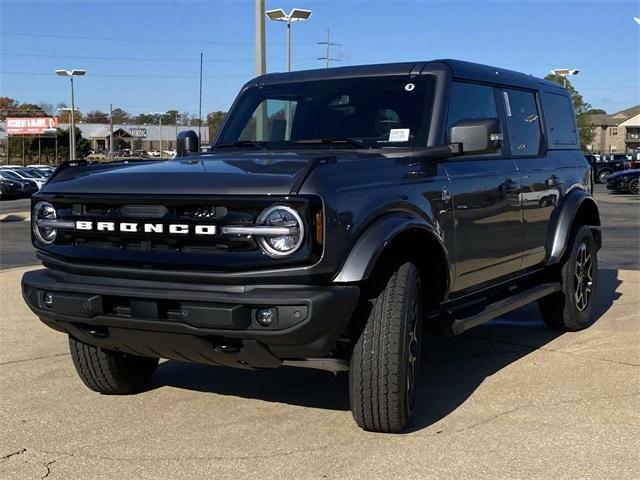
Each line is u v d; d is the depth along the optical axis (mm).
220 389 5332
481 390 5207
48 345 6586
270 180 3812
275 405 4953
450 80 5207
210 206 3826
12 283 9875
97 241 4188
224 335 3834
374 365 4113
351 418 4660
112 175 4266
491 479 3738
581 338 6711
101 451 4195
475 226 5129
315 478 3783
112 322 4078
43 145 88188
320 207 3729
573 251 6742
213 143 5797
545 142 6641
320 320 3730
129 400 5105
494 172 5449
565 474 3787
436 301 4836
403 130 4996
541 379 5445
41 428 4570
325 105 5418
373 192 4125
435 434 4348
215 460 4043
